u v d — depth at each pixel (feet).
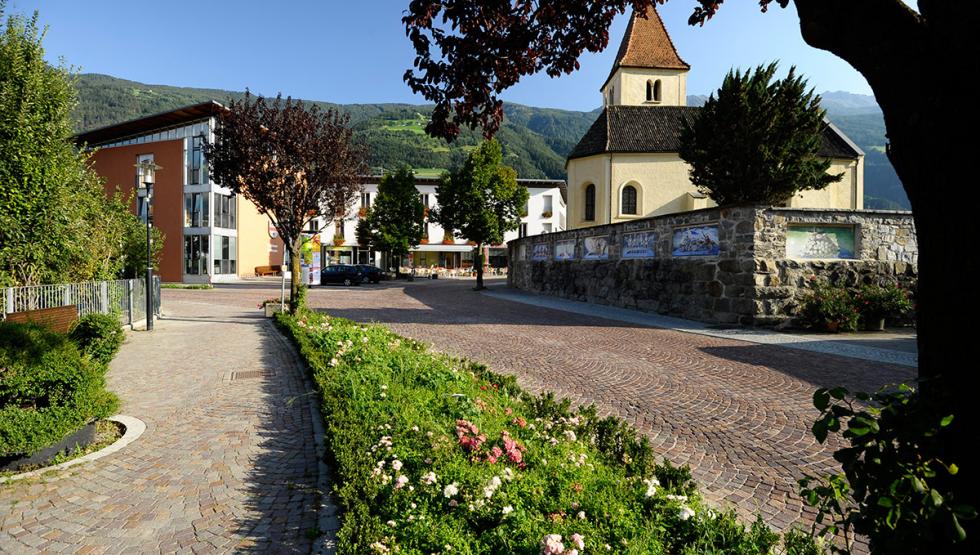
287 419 18.22
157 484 12.96
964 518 4.61
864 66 5.89
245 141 42.52
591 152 99.86
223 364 28.04
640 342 36.63
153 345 34.60
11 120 32.22
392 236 141.38
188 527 10.90
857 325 41.39
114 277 45.91
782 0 8.41
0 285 31.04
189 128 123.54
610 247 63.46
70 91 37.09
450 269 182.39
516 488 9.91
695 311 48.88
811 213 43.62
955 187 5.13
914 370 27.32
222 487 12.77
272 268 149.69
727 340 37.65
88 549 10.12
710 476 14.14
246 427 17.35
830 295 41.65
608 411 19.99
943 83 5.14
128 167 129.29
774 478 14.03
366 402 16.10
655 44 120.26
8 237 32.12
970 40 4.94
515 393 19.33
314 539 10.23
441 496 9.86
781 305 42.98
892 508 5.02
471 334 40.27
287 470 13.80
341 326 35.76
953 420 5.18
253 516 11.32
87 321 25.57
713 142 59.62
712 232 47.03
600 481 10.39
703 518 9.02
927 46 5.28
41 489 12.69
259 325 45.70
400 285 116.67
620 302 61.05
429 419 14.24
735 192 60.03
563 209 225.35
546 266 82.48
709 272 47.37
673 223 52.01
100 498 12.23
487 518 9.02
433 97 13.15
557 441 13.01
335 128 46.75
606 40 13.41
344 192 48.26
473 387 18.53
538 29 13.06
